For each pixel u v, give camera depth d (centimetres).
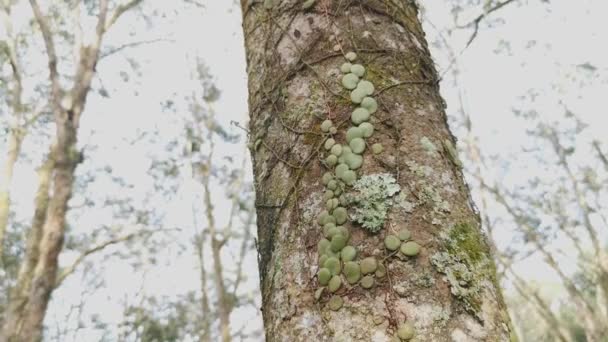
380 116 90
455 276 81
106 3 335
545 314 534
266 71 101
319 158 90
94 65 311
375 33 97
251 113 103
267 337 86
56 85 291
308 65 96
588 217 556
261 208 94
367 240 83
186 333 656
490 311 81
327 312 81
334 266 83
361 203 85
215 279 542
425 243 82
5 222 426
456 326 79
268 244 91
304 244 87
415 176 87
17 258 471
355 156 88
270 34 103
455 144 96
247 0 111
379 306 80
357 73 93
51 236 277
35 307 268
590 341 544
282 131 95
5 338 311
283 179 92
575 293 555
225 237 564
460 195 89
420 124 92
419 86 96
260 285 91
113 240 459
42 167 384
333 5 99
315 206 88
